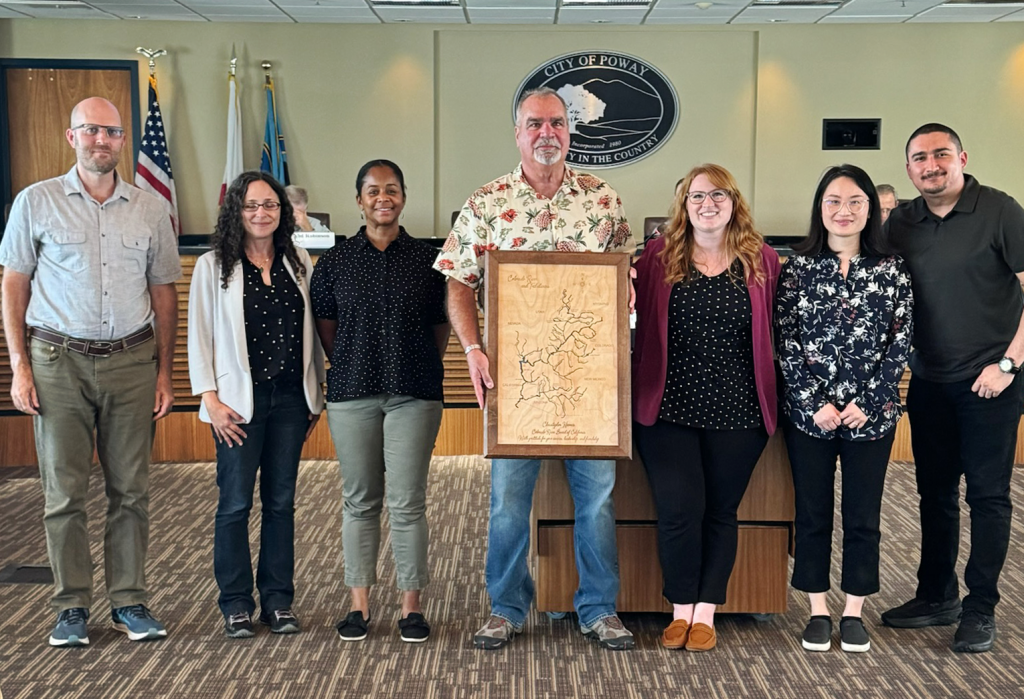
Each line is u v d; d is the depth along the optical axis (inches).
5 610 141.6
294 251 131.6
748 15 341.1
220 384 126.7
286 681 117.8
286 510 133.6
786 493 134.3
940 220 126.1
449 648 128.2
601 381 119.0
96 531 183.0
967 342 126.0
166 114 355.6
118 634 132.3
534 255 118.2
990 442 126.0
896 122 362.6
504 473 125.3
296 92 357.4
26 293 126.8
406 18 344.5
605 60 359.6
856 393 123.0
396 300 125.4
